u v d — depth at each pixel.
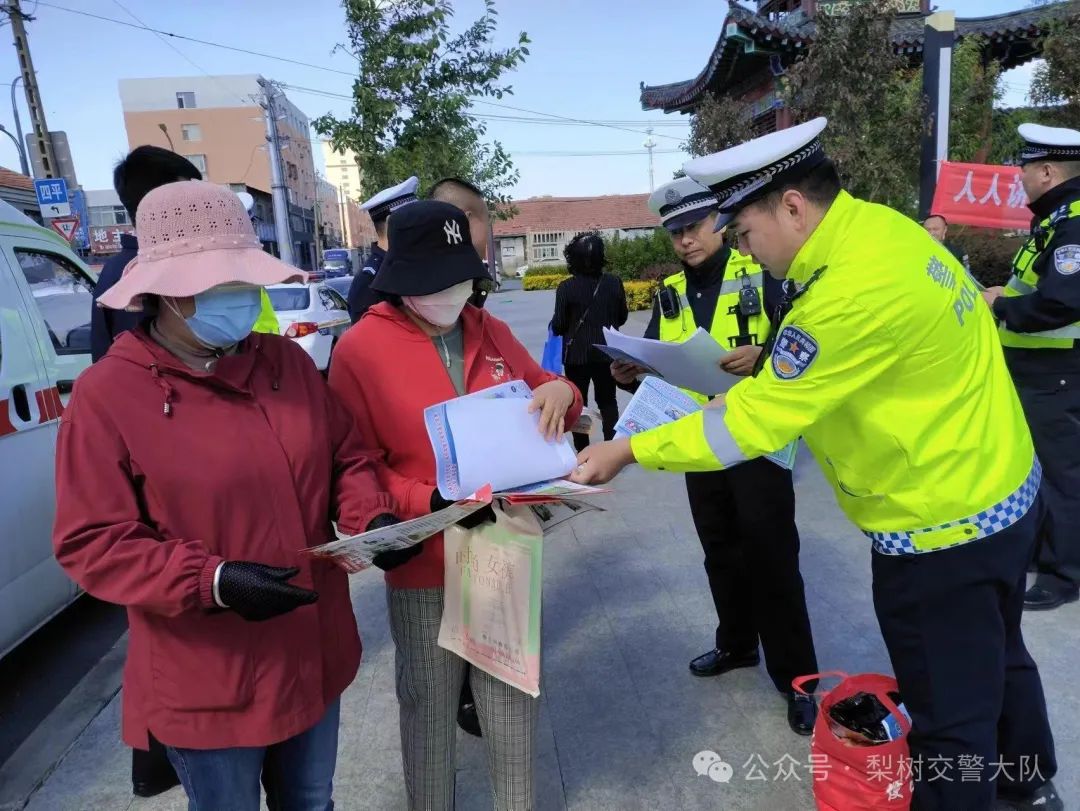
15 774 2.55
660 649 3.07
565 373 5.18
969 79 10.55
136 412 1.30
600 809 2.22
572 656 3.05
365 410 1.73
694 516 2.76
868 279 1.55
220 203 1.34
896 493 1.71
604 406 5.18
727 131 10.88
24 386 3.06
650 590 3.59
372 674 3.02
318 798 1.64
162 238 1.31
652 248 20.75
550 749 2.49
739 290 2.60
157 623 1.36
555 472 1.61
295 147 53.72
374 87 7.13
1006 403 1.75
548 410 1.65
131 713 1.41
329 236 64.00
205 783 1.43
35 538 3.03
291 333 8.05
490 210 9.17
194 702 1.36
